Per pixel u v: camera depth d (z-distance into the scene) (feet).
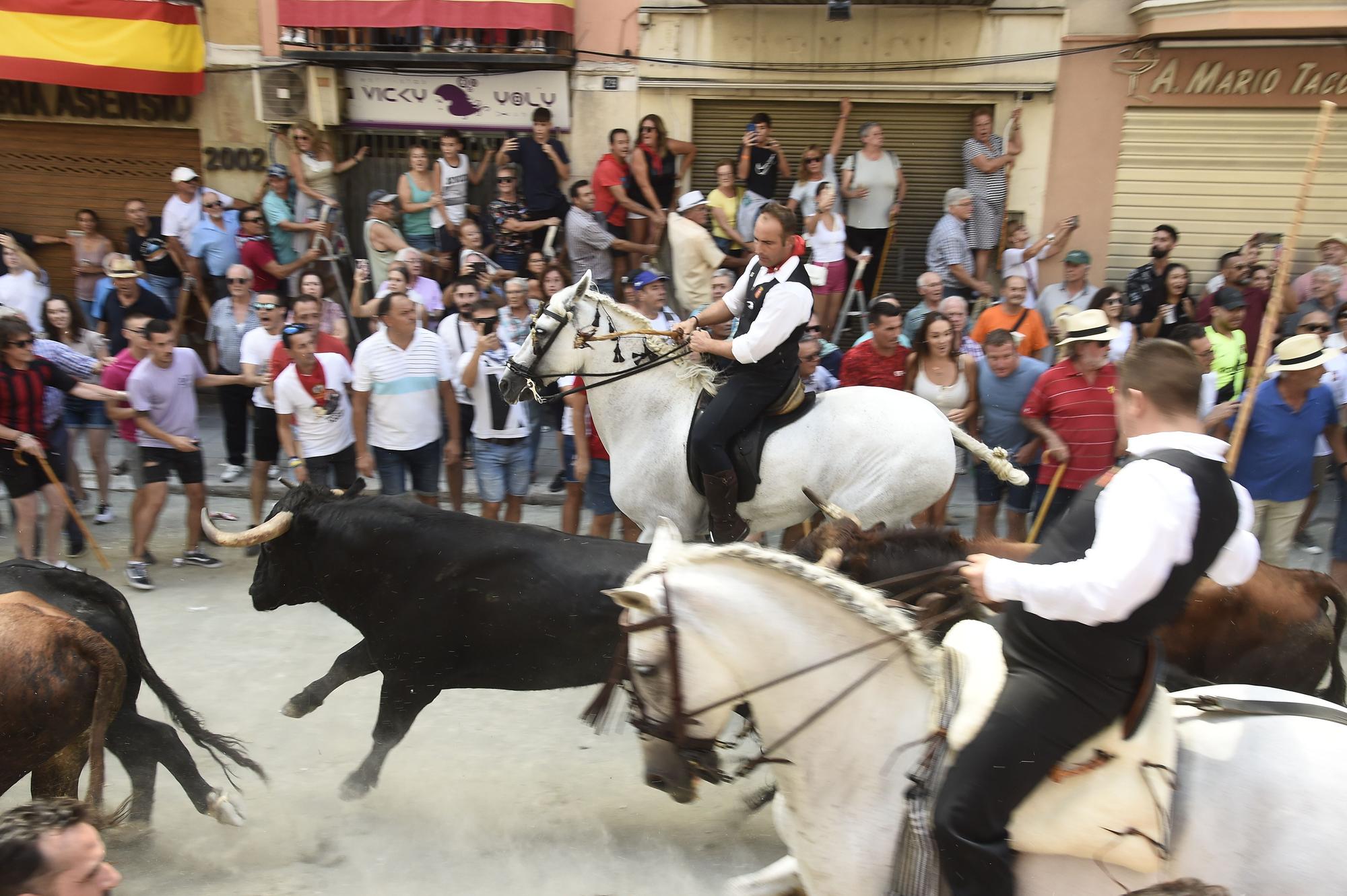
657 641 9.70
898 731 9.53
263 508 29.12
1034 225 35.19
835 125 35.86
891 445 18.38
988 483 23.32
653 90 35.91
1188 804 9.15
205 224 35.50
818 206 33.17
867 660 9.63
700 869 13.82
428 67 36.29
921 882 9.25
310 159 36.09
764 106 35.99
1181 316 31.17
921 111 35.35
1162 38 33.01
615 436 19.66
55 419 23.93
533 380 19.76
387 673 14.87
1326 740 9.29
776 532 28.09
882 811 9.49
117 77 36.14
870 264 35.40
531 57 35.29
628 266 35.09
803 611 9.68
